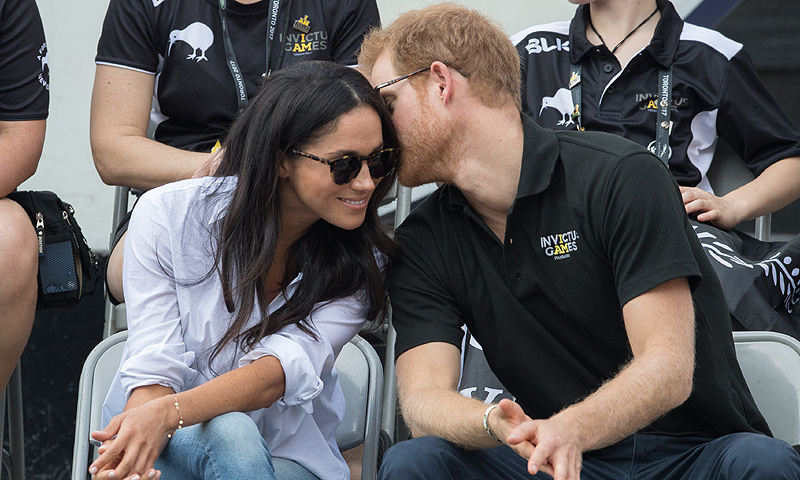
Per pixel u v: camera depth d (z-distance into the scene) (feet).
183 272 17.65
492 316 18.42
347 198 17.24
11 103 24.04
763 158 27.04
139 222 17.80
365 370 21.26
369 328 21.08
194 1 25.77
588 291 17.53
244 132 17.65
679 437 17.85
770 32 39.04
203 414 15.89
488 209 18.34
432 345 18.15
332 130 16.74
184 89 25.63
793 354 20.93
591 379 18.06
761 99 27.09
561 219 17.48
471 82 17.94
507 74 18.28
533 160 17.63
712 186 27.86
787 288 23.52
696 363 17.33
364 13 26.50
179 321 17.65
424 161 18.20
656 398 15.34
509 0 34.83
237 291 17.54
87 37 35.27
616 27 27.53
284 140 16.98
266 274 17.83
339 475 18.37
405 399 17.60
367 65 19.08
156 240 17.65
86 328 34.12
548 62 27.78
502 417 15.44
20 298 21.77
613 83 26.99
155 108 26.58
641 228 16.53
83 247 24.29
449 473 16.30
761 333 21.38
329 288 18.42
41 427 33.65
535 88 27.58
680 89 26.86
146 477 15.06
